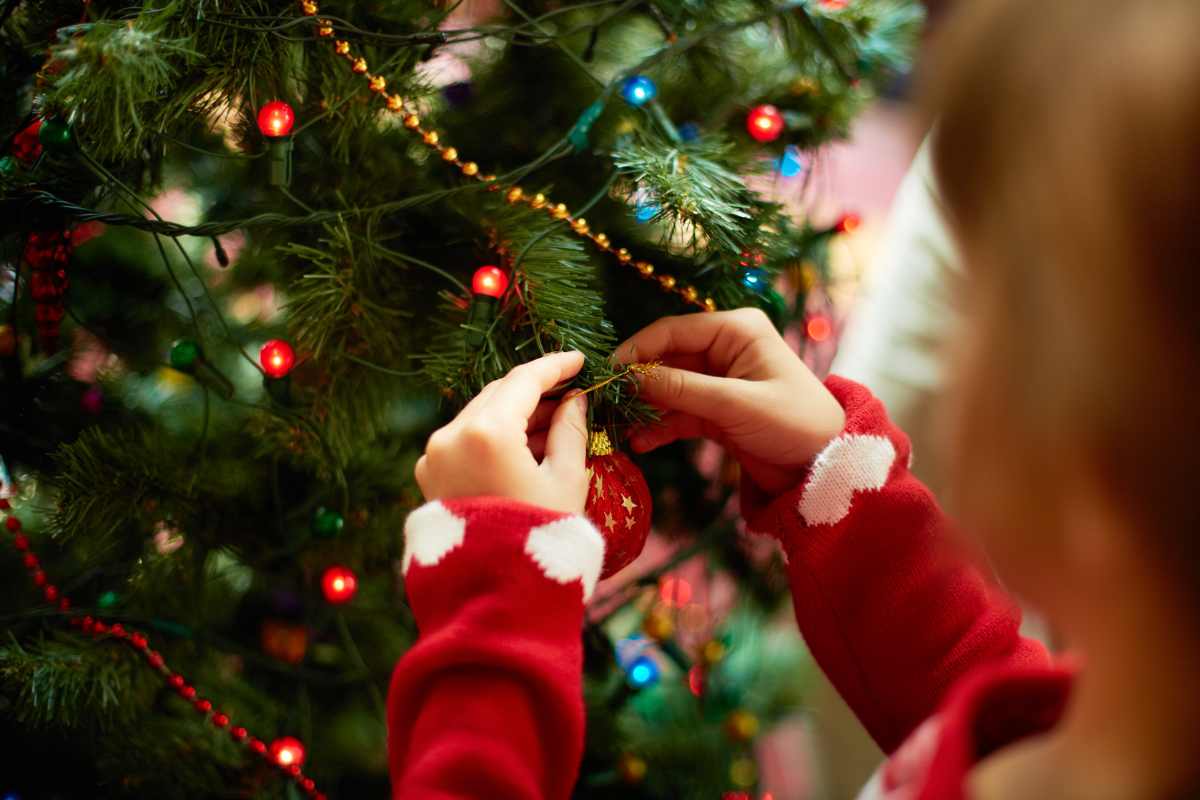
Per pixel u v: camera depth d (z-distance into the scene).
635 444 1.03
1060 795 0.75
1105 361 0.71
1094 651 0.74
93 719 1.08
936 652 0.97
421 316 1.10
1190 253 0.69
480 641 0.85
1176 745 0.73
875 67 1.11
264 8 0.97
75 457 1.06
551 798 0.86
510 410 0.91
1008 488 0.73
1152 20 0.70
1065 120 0.71
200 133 1.11
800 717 1.31
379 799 1.22
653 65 1.02
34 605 1.15
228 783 1.12
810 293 1.20
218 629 1.19
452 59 1.14
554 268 1.00
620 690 1.18
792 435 0.99
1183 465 0.71
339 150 1.04
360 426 1.09
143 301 1.21
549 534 0.87
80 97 0.91
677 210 0.97
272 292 1.22
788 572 1.01
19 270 1.03
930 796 0.76
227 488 1.13
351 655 1.18
